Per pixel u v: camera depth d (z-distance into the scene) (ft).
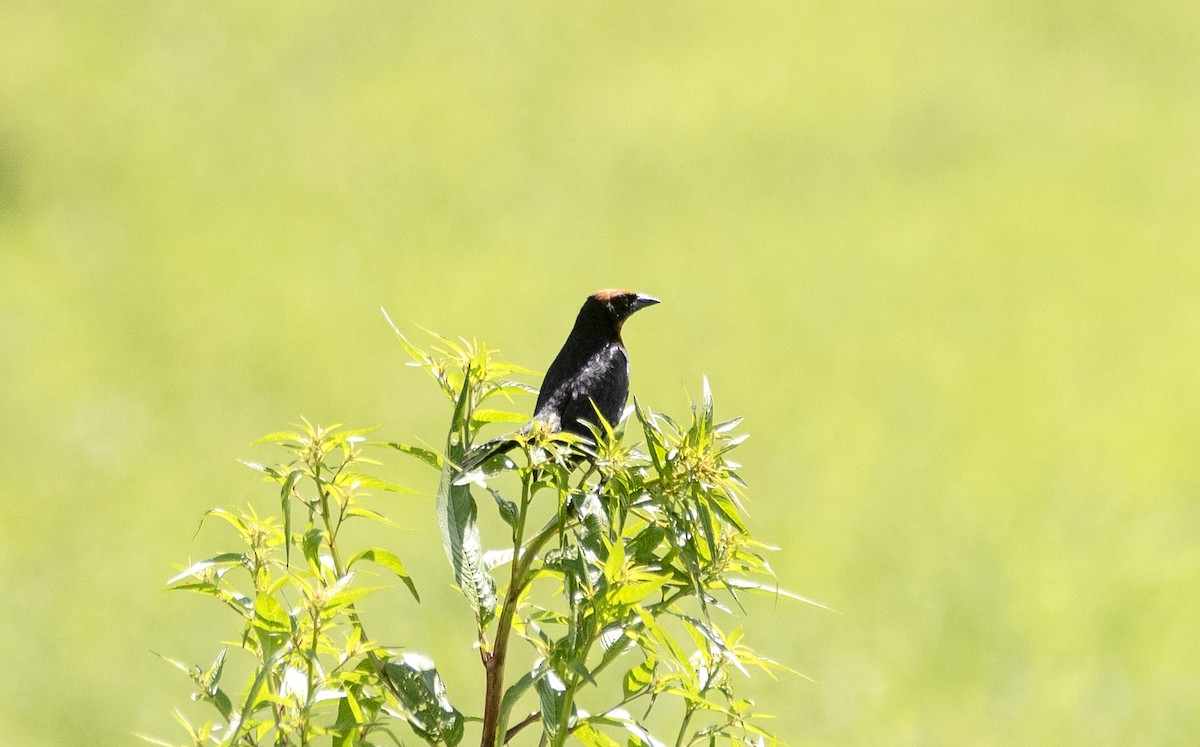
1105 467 51.13
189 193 87.56
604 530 11.05
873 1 117.08
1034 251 75.82
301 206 85.51
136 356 63.21
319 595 10.28
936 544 45.16
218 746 10.85
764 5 116.78
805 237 79.36
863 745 34.78
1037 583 42.57
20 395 58.29
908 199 83.92
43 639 38.32
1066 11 110.11
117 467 51.62
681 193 86.99
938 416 55.93
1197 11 109.09
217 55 112.16
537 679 10.94
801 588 42.32
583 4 118.01
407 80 106.11
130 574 42.88
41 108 100.94
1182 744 34.78
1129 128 92.32
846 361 62.18
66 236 79.41
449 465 11.14
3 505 48.01
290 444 11.10
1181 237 76.84
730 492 11.27
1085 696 36.81
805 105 98.07
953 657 38.78
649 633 10.87
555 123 98.48
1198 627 40.16
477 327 67.00
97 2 122.62
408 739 29.27
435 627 37.11
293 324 67.77
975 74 101.45
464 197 87.25
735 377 60.39
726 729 11.46
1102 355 61.82
